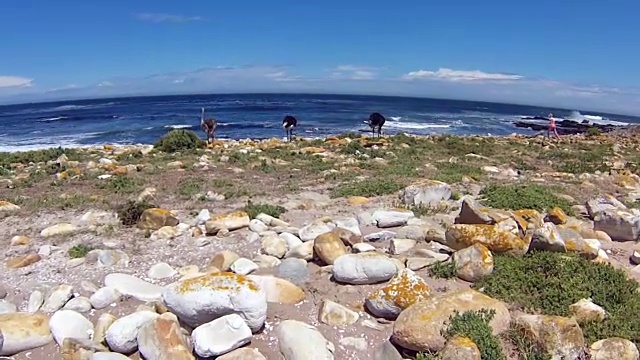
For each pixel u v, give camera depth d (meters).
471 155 18.30
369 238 7.52
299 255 6.85
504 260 6.30
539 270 5.96
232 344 4.77
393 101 117.12
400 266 6.29
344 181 12.79
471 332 4.51
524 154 19.81
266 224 8.38
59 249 7.59
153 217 8.48
